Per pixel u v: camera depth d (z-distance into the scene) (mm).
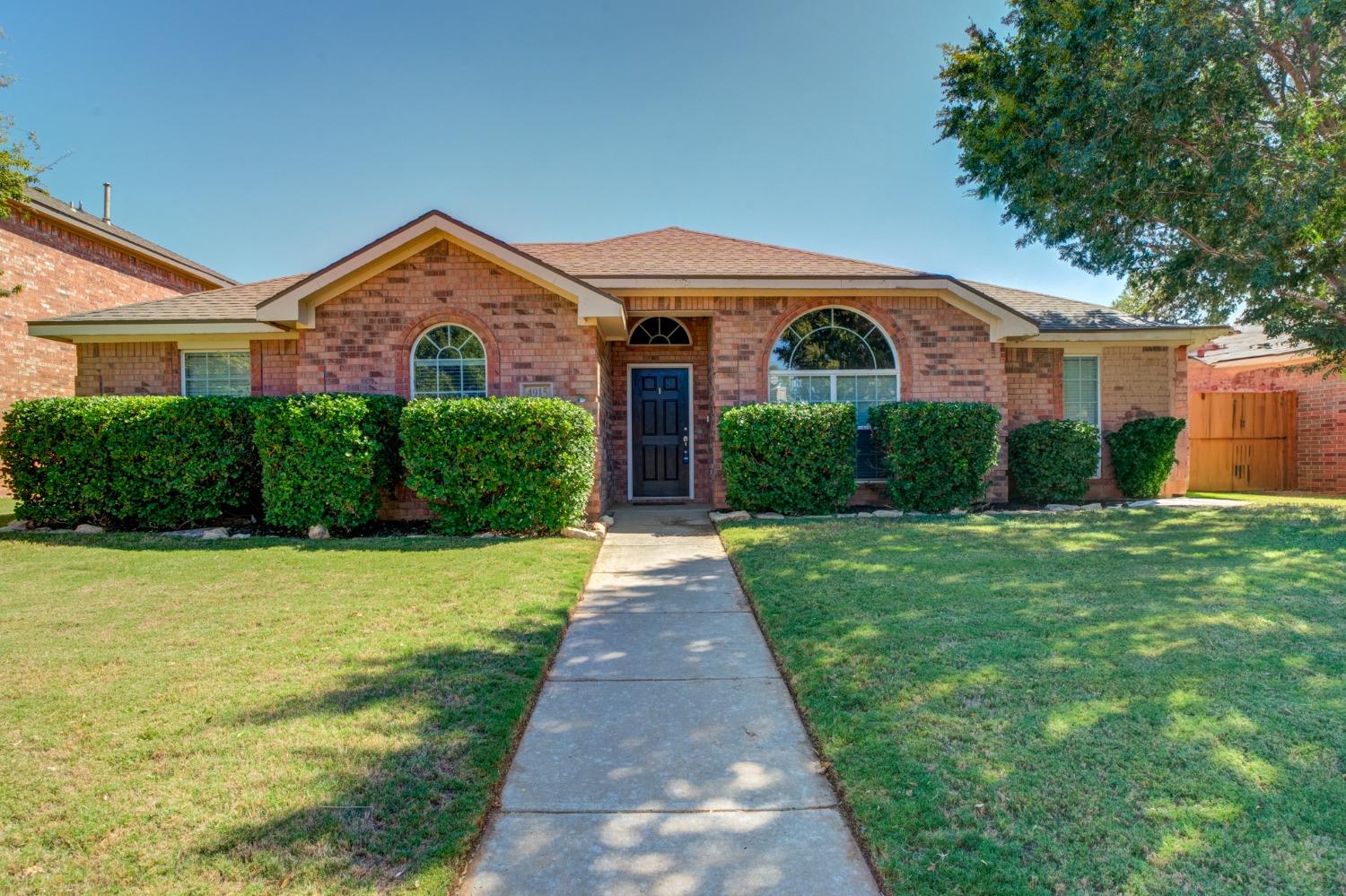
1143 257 9305
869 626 4359
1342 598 4836
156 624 4660
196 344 11102
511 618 4770
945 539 7383
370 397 8500
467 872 2205
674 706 3504
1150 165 8188
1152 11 7492
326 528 8227
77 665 3869
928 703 3227
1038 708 3145
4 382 13570
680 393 12352
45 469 8656
